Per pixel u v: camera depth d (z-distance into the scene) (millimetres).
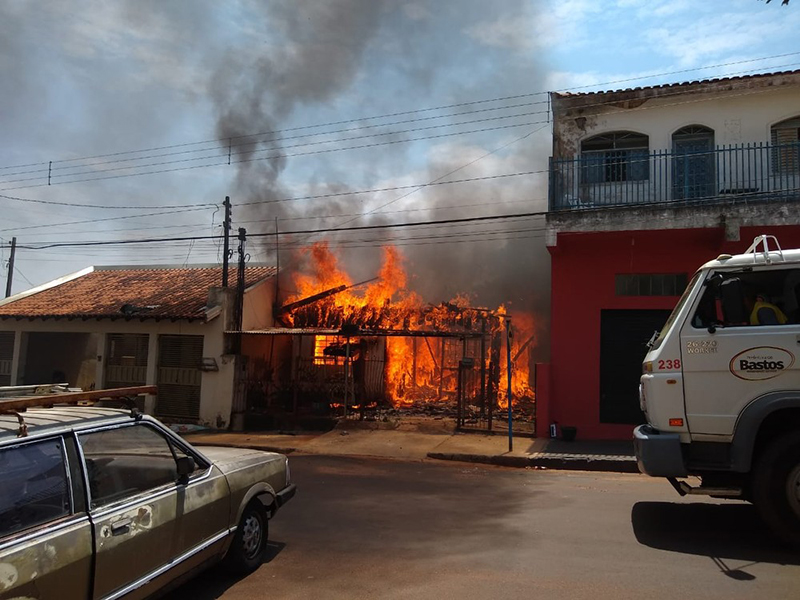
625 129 13984
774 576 4727
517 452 11875
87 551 3301
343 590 4609
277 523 6711
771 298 5805
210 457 5344
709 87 13359
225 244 17609
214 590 4652
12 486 3137
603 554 5383
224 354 16953
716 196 12586
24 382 19594
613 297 13539
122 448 3934
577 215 12977
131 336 18328
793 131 13031
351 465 11133
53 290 22234
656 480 9531
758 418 5445
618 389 13430
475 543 5828
